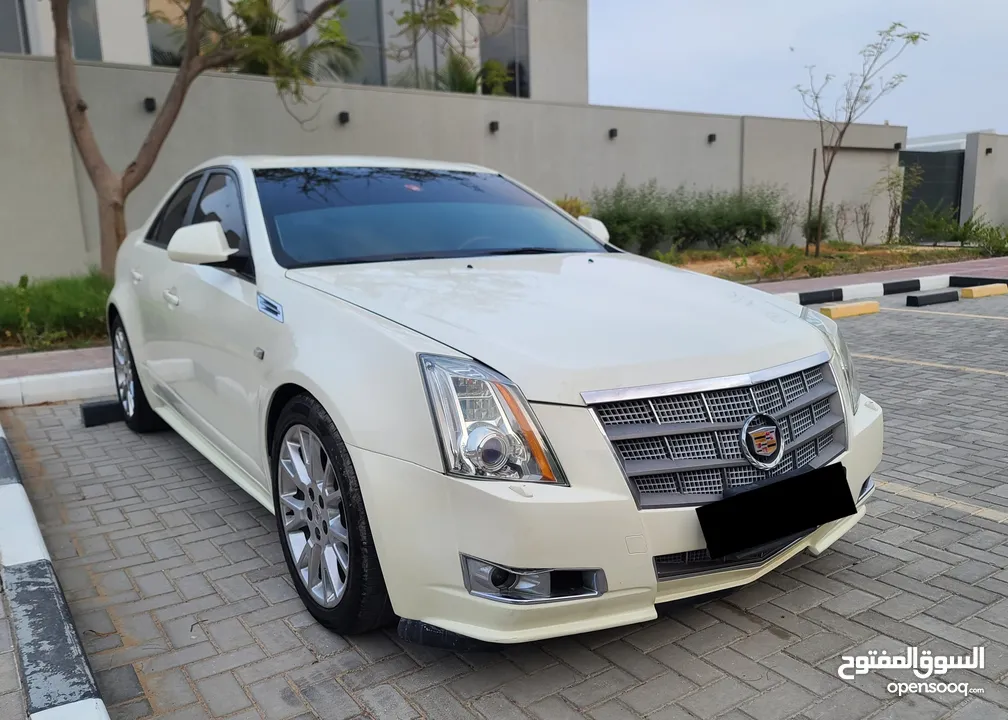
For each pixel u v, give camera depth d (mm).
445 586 2197
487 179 4281
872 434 2812
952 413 5191
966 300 10844
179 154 12055
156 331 4172
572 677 2396
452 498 2152
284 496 2822
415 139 14383
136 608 2840
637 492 2193
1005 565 3072
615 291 2871
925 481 3980
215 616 2777
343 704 2279
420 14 10578
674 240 17656
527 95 20047
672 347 2363
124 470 4328
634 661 2480
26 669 2162
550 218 4055
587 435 2160
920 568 3062
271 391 2793
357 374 2385
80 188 11289
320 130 13297
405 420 2240
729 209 18062
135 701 2299
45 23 13555
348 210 3521
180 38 14320
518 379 2184
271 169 3703
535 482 2123
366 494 2291
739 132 19141
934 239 22594
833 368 2732
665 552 2217
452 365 2227
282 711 2250
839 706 2242
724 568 2354
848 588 2916
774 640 2582
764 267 14094
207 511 3740
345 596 2461
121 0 13992
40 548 2891
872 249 19703
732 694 2303
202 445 3865
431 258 3270
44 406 5789
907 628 2635
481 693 2324
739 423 2328
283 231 3279
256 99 12594
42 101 10836
